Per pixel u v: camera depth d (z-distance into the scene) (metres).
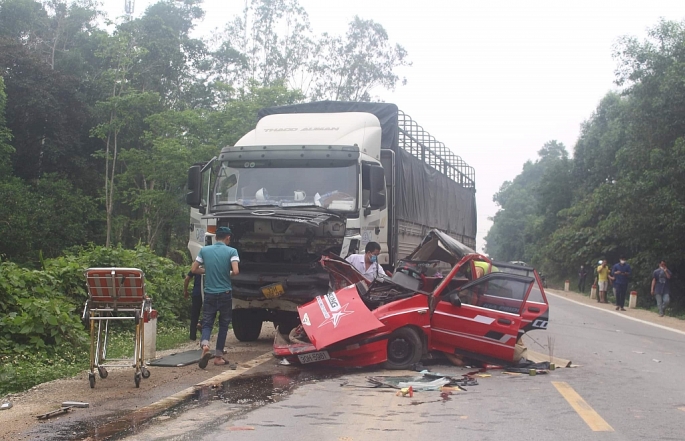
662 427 6.31
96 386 7.85
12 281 10.45
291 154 11.59
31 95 37.59
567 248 44.53
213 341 12.58
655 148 26.45
